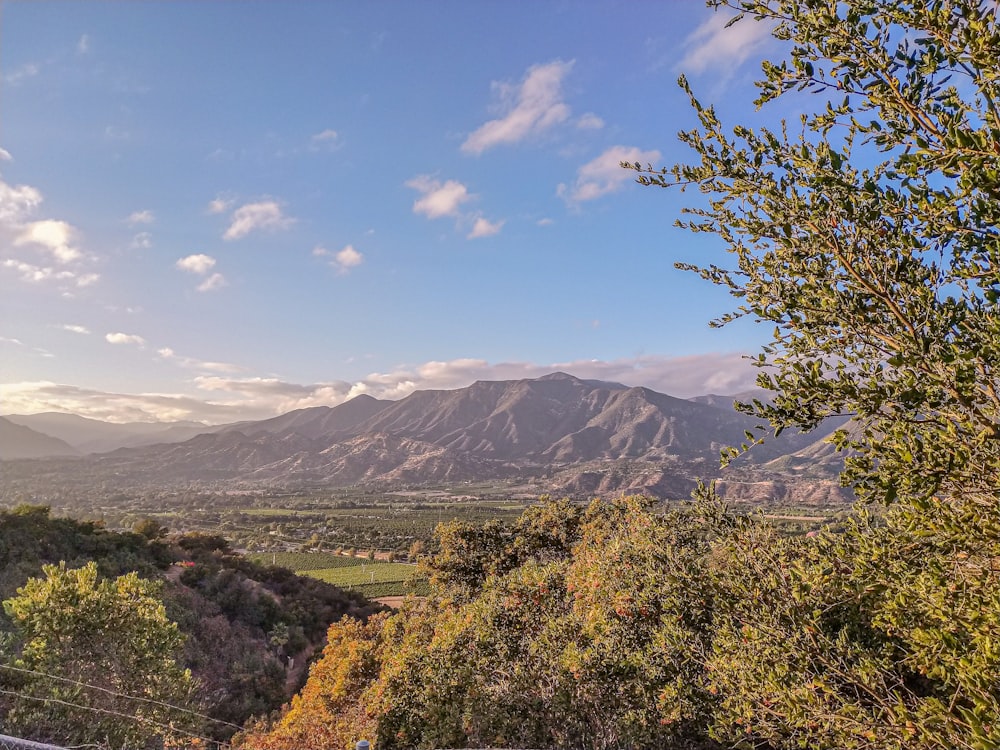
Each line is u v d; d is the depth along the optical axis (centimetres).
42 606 1165
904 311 252
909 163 214
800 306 266
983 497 219
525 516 2816
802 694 322
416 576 2712
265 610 4344
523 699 959
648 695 801
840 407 244
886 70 223
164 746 1162
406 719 1080
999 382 226
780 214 259
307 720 1767
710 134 276
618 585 948
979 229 221
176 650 1399
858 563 303
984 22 194
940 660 268
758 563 373
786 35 245
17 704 932
